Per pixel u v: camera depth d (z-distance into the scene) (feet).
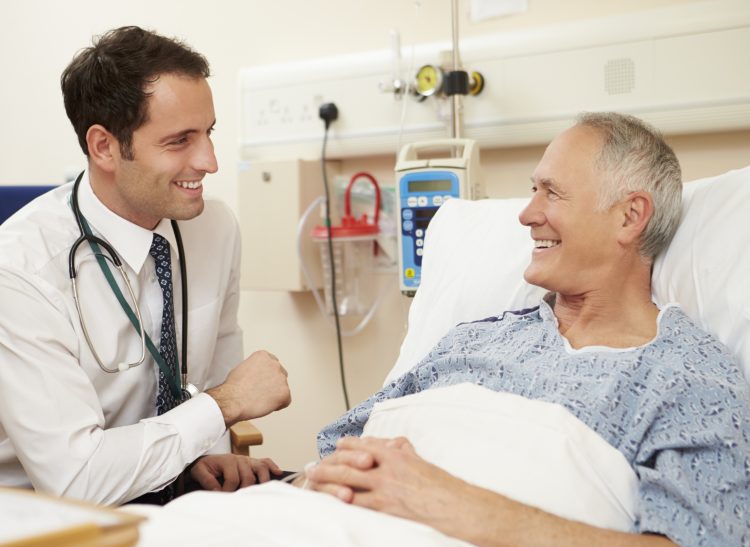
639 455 3.90
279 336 8.80
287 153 8.14
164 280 5.57
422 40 7.66
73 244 5.27
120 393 5.44
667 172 4.56
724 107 6.18
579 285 4.63
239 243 6.52
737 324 4.34
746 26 6.05
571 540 3.53
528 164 7.27
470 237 5.86
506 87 6.98
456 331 5.20
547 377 4.38
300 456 8.77
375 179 7.75
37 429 4.72
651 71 6.41
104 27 10.09
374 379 8.18
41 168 11.00
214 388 5.38
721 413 3.79
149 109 4.93
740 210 4.63
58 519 2.41
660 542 3.54
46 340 4.84
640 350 4.27
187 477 5.85
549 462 3.82
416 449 4.18
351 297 7.94
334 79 7.77
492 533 3.59
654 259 4.88
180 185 5.23
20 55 11.01
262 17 8.66
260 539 3.18
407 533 3.31
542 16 7.02
